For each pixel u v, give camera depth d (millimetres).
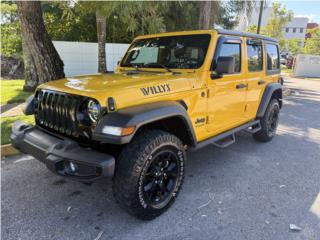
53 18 13977
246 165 4207
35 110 3180
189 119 2988
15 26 14234
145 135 2619
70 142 2492
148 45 3990
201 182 3604
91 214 2828
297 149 5020
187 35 3631
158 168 2758
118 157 2564
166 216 2838
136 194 2521
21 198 3068
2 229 2549
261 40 4645
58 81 3086
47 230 2562
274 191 3410
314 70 21812
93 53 12758
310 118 7691
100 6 6086
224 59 3285
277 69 5438
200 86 3254
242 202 3137
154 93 2746
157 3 7227
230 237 2533
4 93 8258
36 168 3799
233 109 3998
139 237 2506
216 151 4785
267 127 5152
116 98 2438
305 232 2631
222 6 13031
